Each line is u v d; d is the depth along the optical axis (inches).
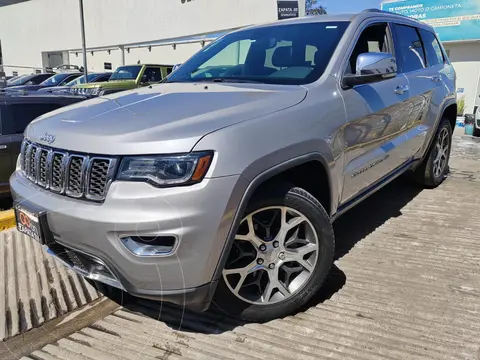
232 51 147.5
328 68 121.5
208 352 94.5
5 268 135.6
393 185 220.2
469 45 629.9
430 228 162.9
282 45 136.7
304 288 105.3
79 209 87.3
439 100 189.8
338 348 94.6
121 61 1243.8
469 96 639.1
